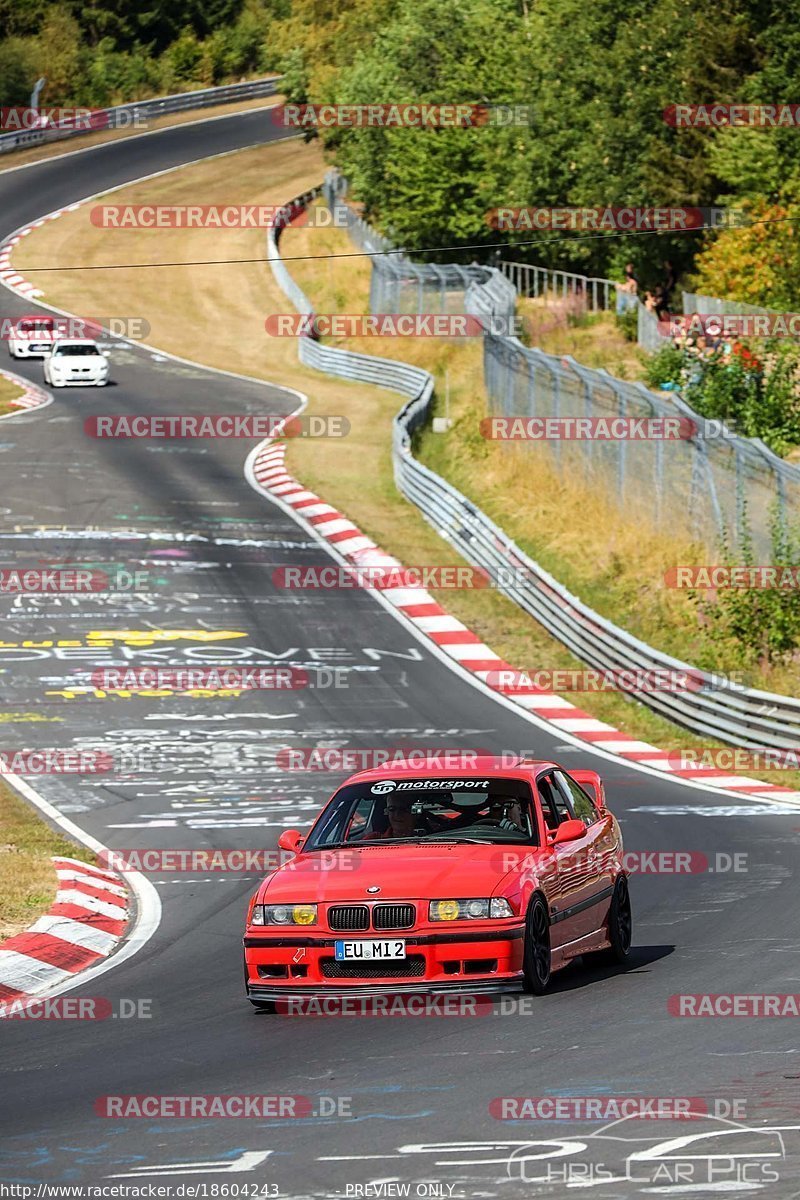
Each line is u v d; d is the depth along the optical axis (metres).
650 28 113.94
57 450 112.69
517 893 24.98
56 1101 20.20
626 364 109.69
